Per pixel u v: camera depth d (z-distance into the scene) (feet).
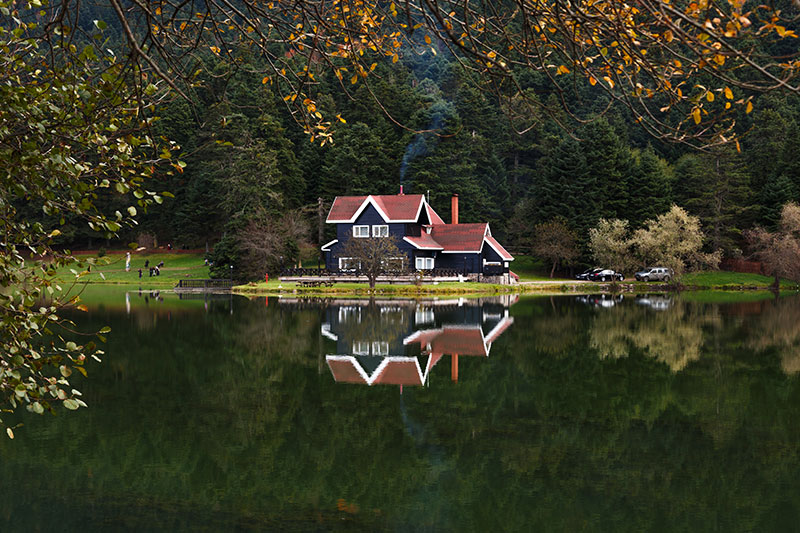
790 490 40.27
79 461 44.75
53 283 15.99
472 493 39.99
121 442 48.93
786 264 226.58
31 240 16.08
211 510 37.04
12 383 15.47
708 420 55.42
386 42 15.33
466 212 297.12
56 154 14.34
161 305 157.79
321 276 217.77
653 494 39.73
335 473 43.29
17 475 42.19
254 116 297.53
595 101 362.33
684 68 12.41
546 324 120.57
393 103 322.34
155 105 14.89
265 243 228.84
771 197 263.49
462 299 180.96
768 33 10.33
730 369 77.97
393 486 40.91
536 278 268.21
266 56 15.01
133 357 84.38
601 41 13.24
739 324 120.78
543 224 267.18
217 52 14.93
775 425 53.72
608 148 274.57
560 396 64.08
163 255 313.94
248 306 156.15
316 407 59.82
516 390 66.80
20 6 14.15
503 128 351.25
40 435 50.52
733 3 10.15
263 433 51.47
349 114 316.60
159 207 323.16
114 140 15.20
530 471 43.70
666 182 279.28
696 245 228.02
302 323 120.98
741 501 38.78
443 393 65.41
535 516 36.70
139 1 12.43
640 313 140.97
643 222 264.72
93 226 15.11
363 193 290.97
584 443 49.37
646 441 49.75
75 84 14.29
